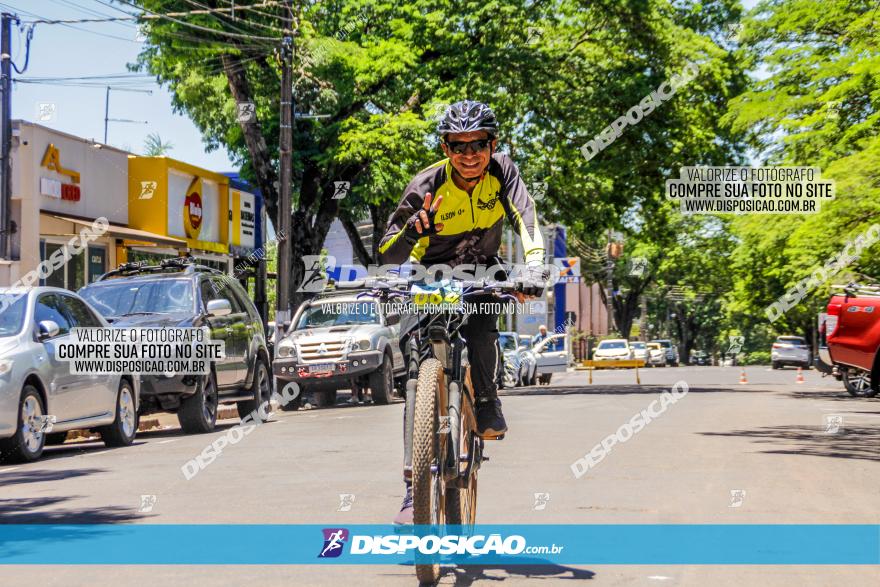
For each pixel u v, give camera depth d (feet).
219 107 127.24
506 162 19.92
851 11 88.74
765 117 88.94
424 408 17.76
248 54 102.63
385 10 107.24
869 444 45.85
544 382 129.90
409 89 108.88
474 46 107.14
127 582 19.02
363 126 101.86
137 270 59.93
